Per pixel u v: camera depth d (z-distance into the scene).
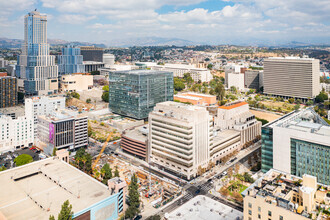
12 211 165.75
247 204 143.88
